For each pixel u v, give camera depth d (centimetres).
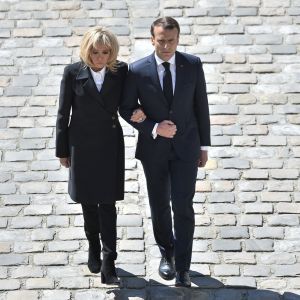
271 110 2025
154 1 2358
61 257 1661
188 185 1498
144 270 1636
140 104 1495
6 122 1992
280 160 1898
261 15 2308
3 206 1783
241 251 1680
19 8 2334
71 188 1519
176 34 1391
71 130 1482
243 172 1870
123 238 1714
